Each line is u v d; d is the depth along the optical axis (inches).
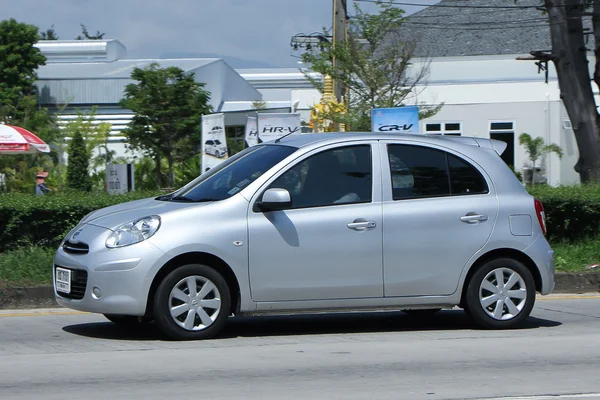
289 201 725.9
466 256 778.8
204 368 639.8
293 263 735.7
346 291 751.1
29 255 1056.2
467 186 791.7
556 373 637.3
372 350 718.5
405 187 774.5
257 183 739.4
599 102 3427.7
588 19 4205.2
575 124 1907.0
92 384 588.1
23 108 3858.3
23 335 780.0
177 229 712.4
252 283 728.3
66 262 735.1
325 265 743.1
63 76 4414.4
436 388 584.1
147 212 731.4
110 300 701.3
